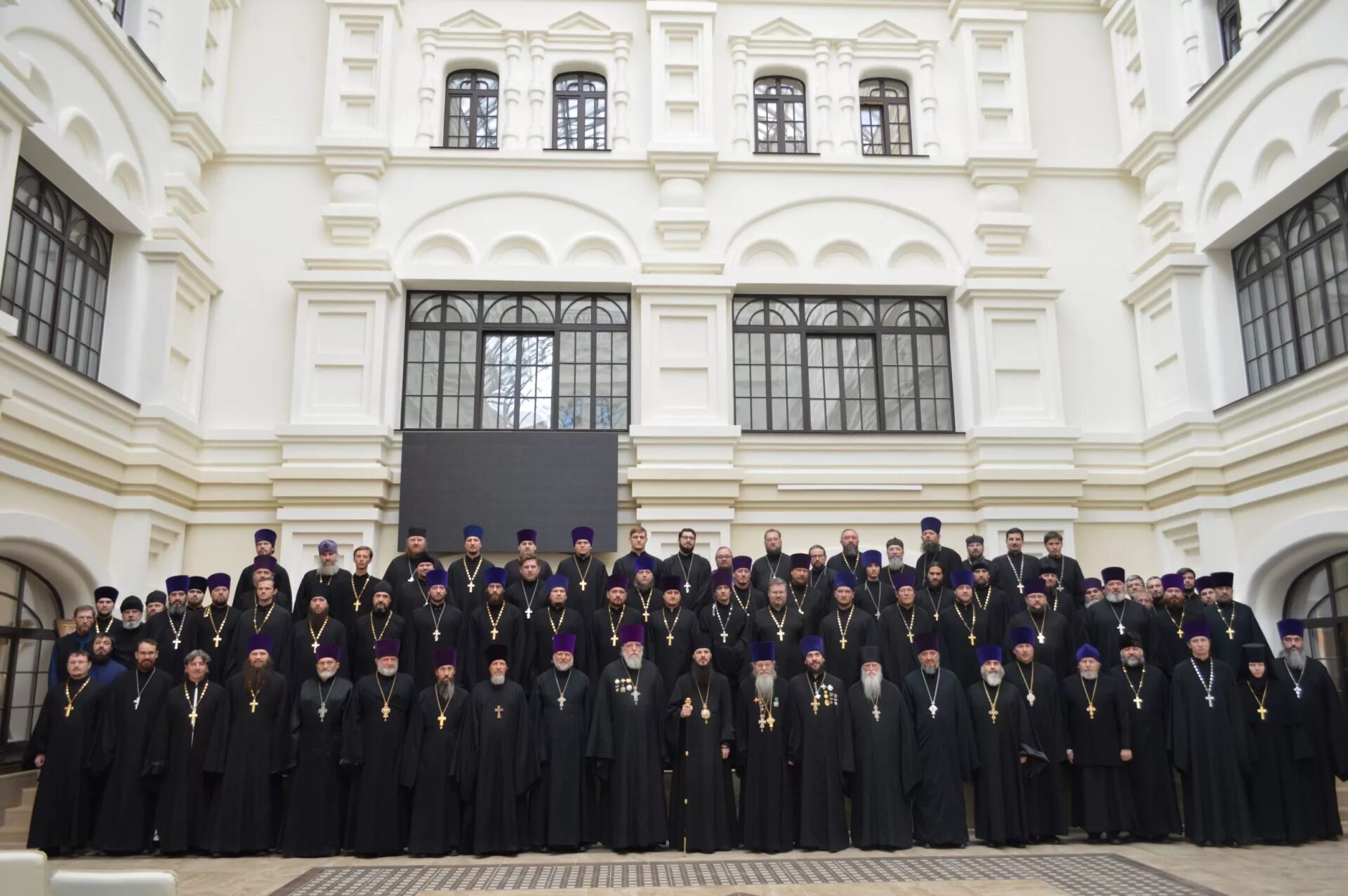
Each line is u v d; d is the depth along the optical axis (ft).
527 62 44.88
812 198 44.01
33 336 33.09
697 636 30.78
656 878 24.06
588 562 34.17
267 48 44.29
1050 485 41.14
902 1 46.11
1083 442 42.68
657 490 40.01
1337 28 34.60
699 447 40.68
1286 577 37.88
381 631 30.32
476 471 39.81
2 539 30.09
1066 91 46.14
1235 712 28.76
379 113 43.04
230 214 42.55
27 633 33.50
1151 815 28.73
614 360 42.83
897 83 46.55
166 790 27.35
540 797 27.78
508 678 29.96
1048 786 28.76
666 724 28.40
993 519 40.93
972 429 41.70
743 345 43.50
